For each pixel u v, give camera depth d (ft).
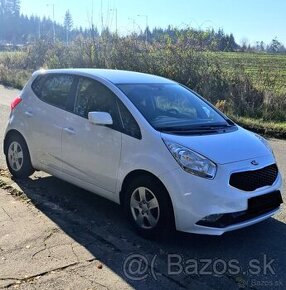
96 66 63.67
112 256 14.89
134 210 16.78
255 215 15.90
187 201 15.06
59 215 18.25
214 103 47.21
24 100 22.26
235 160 15.71
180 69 53.36
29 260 14.30
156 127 16.70
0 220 17.42
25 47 99.55
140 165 16.22
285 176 25.22
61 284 12.96
